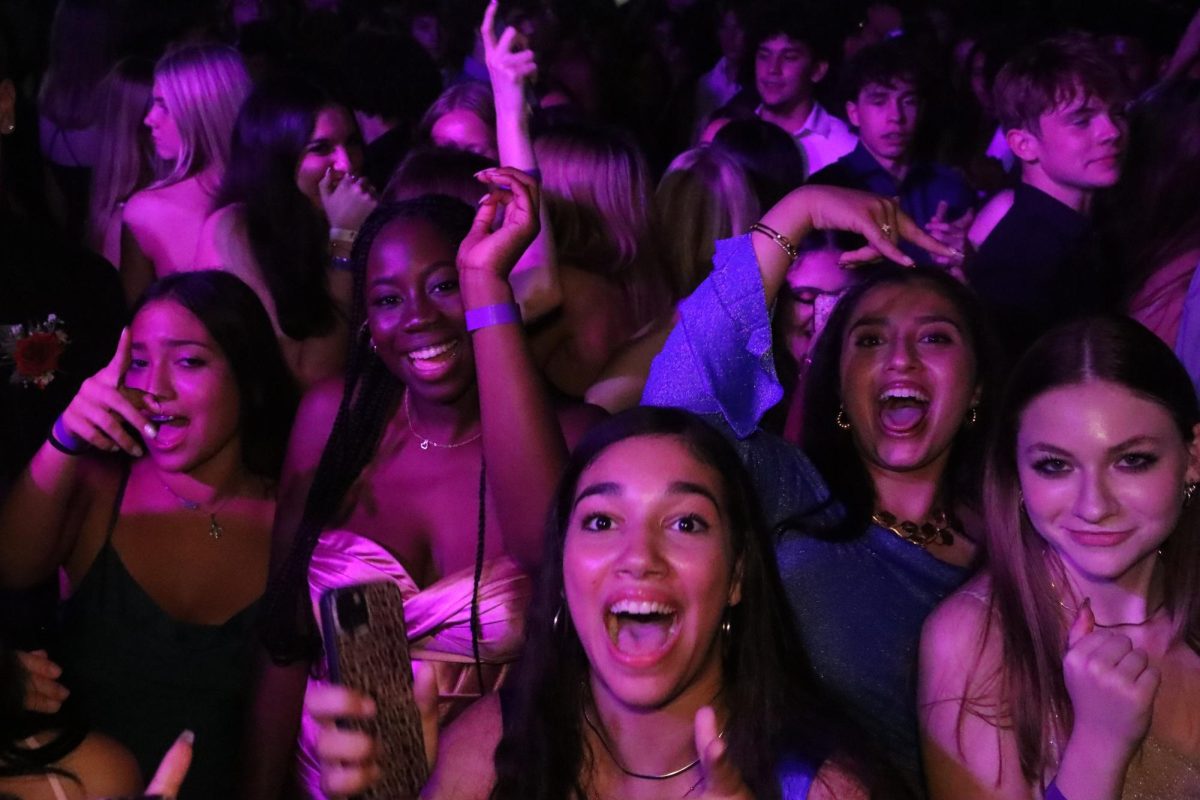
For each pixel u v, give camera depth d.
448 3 6.68
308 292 3.68
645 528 1.86
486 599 2.59
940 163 5.48
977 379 2.50
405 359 2.57
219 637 2.77
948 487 2.54
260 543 2.84
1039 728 2.04
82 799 2.23
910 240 2.67
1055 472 2.00
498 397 2.43
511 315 2.45
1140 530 1.97
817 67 5.71
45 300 3.23
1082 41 3.83
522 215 2.46
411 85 5.16
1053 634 2.07
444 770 2.08
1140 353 1.98
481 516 2.59
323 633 1.71
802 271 3.31
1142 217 3.43
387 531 2.69
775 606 1.97
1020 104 3.86
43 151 5.07
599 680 1.94
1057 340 2.03
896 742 2.35
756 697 1.93
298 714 2.72
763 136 4.34
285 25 6.67
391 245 2.56
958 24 6.74
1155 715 2.05
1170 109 3.38
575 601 1.89
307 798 2.71
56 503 2.71
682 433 1.94
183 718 2.75
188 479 2.81
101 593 2.78
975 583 2.16
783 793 1.87
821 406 2.56
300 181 3.74
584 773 1.99
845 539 2.46
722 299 2.62
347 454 2.69
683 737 1.93
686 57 7.36
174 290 2.78
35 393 3.18
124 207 4.29
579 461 1.97
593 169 3.51
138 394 2.68
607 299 3.50
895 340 2.47
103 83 4.54
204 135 4.17
